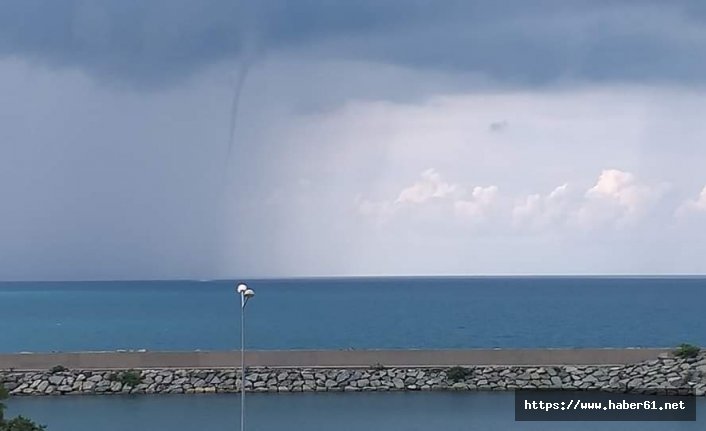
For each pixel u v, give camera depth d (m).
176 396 52.81
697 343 100.81
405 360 55.66
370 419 45.78
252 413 47.50
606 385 52.88
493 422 45.09
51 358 55.62
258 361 55.72
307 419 45.91
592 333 115.19
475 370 54.50
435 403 49.72
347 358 55.72
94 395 53.19
